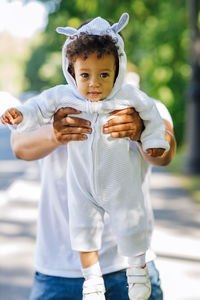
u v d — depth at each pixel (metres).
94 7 13.38
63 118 2.18
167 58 16.36
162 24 15.54
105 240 2.46
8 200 8.91
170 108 16.72
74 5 14.23
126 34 15.97
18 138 2.53
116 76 2.15
